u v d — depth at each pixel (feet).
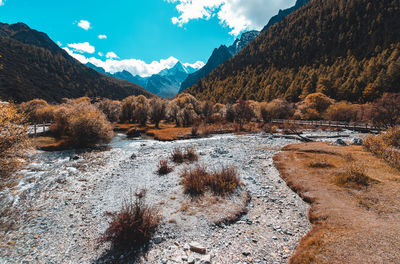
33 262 20.25
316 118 182.60
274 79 425.28
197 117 176.14
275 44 638.53
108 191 38.68
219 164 53.06
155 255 20.61
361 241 19.16
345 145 68.39
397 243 18.10
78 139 81.87
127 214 23.39
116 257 20.61
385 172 38.63
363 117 147.64
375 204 27.02
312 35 535.60
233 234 24.02
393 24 366.84
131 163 59.77
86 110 89.15
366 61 302.45
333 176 39.60
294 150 69.05
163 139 109.09
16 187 40.70
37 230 26.07
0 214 30.37
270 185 39.93
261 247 21.63
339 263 16.78
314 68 407.44
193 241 22.71
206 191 35.63
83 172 52.03
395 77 222.69
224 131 140.15
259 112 199.72
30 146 45.06
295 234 23.81
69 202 34.22
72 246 22.74
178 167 51.39
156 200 33.09
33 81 486.79
